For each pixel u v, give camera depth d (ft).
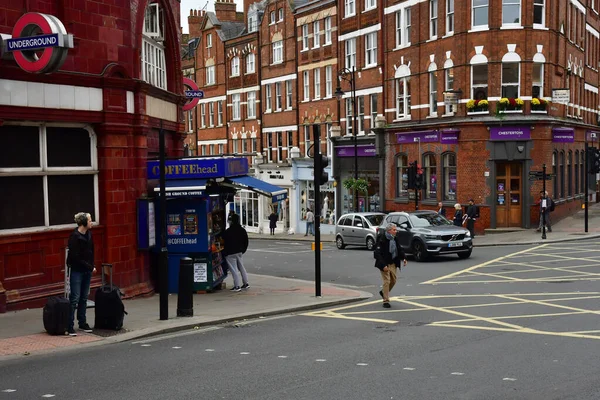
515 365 30.96
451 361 32.07
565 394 26.14
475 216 106.32
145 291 55.31
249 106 190.29
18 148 46.80
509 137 112.68
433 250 80.74
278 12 175.01
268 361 32.91
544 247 92.89
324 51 158.30
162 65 67.56
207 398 26.58
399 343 36.70
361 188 130.00
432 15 124.88
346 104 151.84
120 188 52.80
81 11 49.85
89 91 50.39
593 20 157.58
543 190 105.91
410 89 130.72
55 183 49.14
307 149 165.58
